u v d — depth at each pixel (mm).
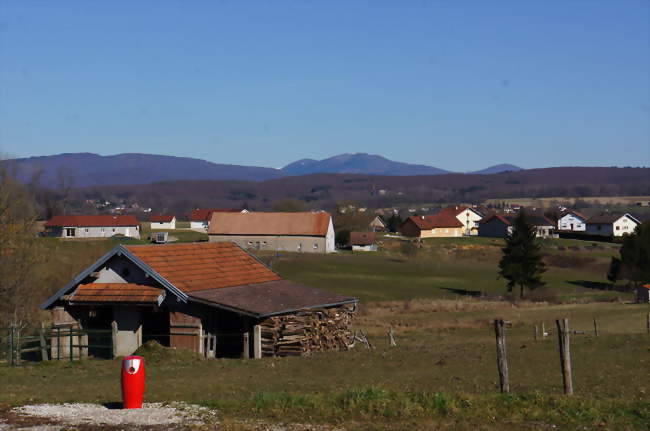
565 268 96312
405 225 150750
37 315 40656
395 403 14609
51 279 48312
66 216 134750
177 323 29797
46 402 16422
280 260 91938
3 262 38281
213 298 29359
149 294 29453
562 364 15719
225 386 19828
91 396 17828
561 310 54344
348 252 112750
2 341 29812
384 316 52344
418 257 104812
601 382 20672
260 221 115500
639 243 77062
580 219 161625
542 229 137500
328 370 24141
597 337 34188
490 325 45688
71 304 30422
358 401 14648
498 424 13305
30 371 24812
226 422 13445
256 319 30172
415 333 43250
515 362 25828
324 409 14383
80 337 30312
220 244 36281
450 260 103562
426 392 16219
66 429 13078
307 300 33031
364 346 36062
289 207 161000
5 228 39531
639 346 29219
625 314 49750
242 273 34688
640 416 13789
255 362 26781
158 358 27344
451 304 58219
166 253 32219
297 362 26625
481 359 26766
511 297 66688
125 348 30250
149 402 16078
